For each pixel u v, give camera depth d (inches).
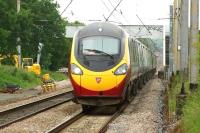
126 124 757.9
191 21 816.3
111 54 948.0
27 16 1836.9
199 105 636.1
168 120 725.3
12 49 1863.9
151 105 1063.6
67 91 1533.0
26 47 2591.0
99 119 845.8
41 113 923.4
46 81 1592.0
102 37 964.0
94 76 923.4
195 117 559.5
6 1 1756.9
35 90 1620.3
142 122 781.9
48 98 1238.9
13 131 696.4
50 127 739.4
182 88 757.9
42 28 2694.4
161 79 2485.2
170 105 827.4
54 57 3031.5
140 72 1359.5
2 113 900.0
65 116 885.8
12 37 1843.0
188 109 629.0
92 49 953.5
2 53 1889.8
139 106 1048.2
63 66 3508.9
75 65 938.7
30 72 2119.8
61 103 1136.2
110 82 924.0
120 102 939.3
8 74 1813.5
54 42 2815.0
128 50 970.7
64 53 2930.6
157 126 730.2
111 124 756.0
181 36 1224.2
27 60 2508.6
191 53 826.8
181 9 1259.2
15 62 2183.8
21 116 890.1
